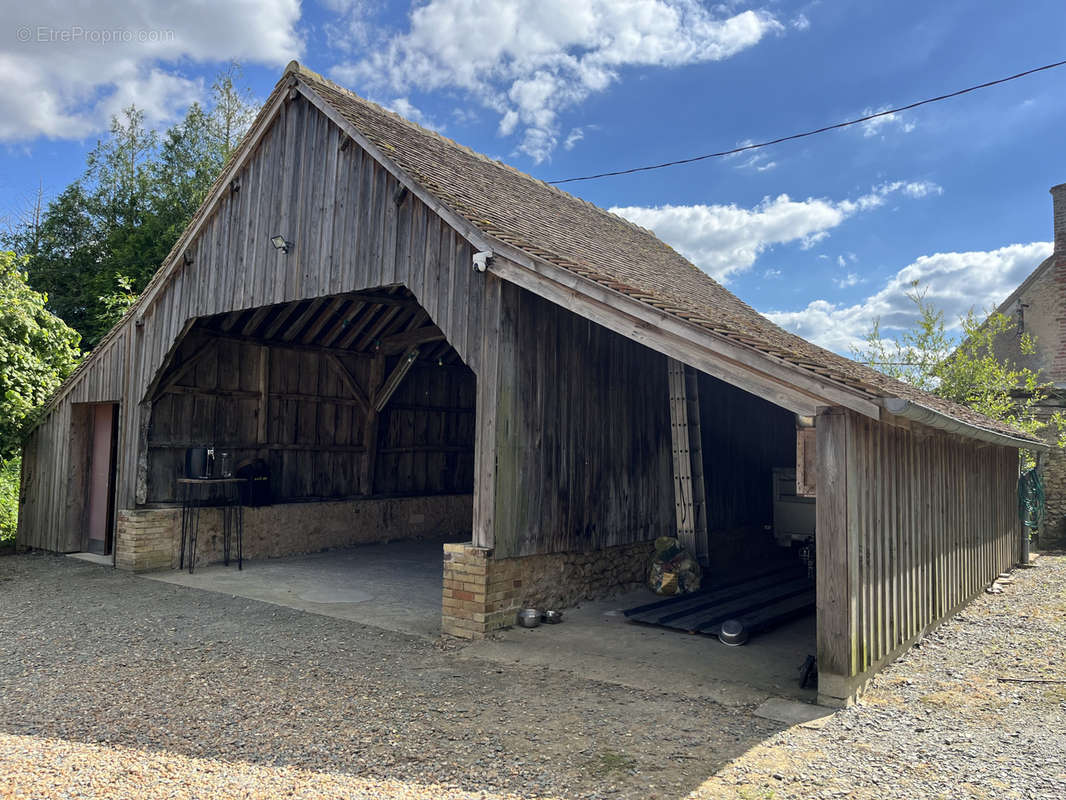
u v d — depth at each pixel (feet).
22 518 38.45
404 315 39.34
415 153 25.93
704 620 22.85
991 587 30.66
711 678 17.74
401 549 39.47
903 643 19.57
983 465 30.32
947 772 12.43
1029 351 51.55
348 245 25.55
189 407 33.76
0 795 10.96
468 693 16.43
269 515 35.65
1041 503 44.52
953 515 25.13
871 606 17.16
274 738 13.65
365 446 40.98
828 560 15.89
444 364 45.11
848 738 13.98
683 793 11.60
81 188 83.20
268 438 36.40
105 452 36.29
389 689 16.65
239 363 35.53
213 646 20.26
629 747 13.44
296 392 37.68
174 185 77.56
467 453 48.14
